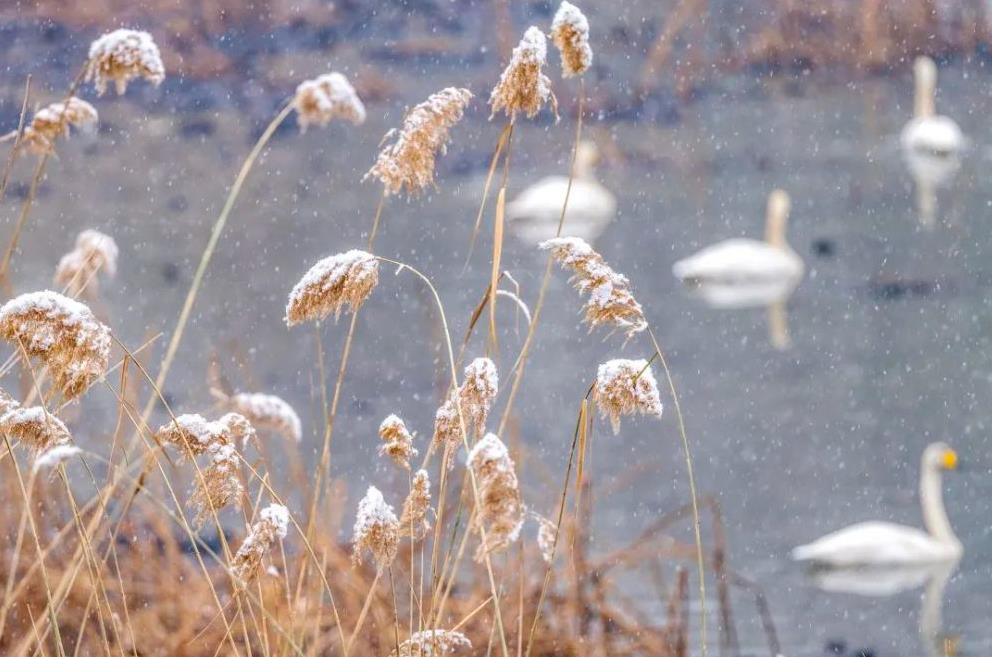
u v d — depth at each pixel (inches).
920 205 1712.6
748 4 2327.8
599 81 2197.3
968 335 1118.4
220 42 2102.6
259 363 900.6
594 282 229.1
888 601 605.6
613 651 383.9
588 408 239.0
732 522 685.9
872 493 759.7
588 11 2276.1
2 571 339.9
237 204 1541.6
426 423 781.9
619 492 702.5
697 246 1507.1
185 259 1258.0
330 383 858.1
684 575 411.5
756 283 1323.8
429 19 2177.7
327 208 1546.5
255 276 1199.6
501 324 1042.1
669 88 2219.5
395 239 1396.4
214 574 378.9
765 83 2295.8
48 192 1550.2
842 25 2369.6
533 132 1999.3
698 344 1088.8
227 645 338.0
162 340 945.5
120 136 1839.3
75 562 255.1
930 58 2401.6
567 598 375.6
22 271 1137.4
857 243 1513.3
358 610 344.2
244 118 1971.0
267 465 289.3
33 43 1979.6
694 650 476.1
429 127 249.0
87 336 219.8
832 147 2055.9
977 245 1491.1
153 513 390.0
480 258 1322.6
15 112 1854.1
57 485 370.9
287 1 2130.9
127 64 226.5
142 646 337.7
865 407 922.1
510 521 206.7
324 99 225.5
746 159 1972.2
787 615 564.4
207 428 232.8
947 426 884.6
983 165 1956.2
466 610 354.3
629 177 1888.5
